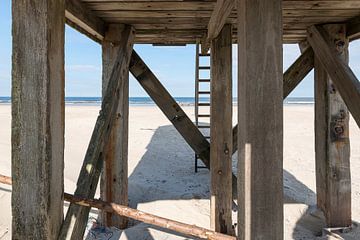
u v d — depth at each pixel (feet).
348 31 10.52
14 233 5.48
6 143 23.77
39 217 5.41
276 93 4.71
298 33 12.06
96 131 7.93
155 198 14.49
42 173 5.38
